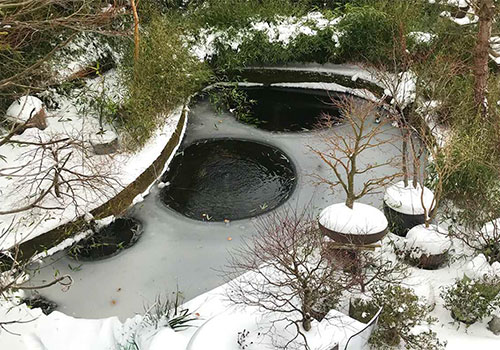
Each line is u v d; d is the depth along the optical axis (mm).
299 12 12180
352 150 6789
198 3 12352
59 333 5496
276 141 9859
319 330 4805
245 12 11930
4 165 7738
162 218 7695
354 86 11555
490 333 5258
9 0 5102
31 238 6688
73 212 7148
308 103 11414
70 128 8719
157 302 5961
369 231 5590
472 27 10219
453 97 8719
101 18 6922
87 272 6668
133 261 6863
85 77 9703
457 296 5414
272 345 4625
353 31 11375
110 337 5457
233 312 5074
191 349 4645
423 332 4957
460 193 7254
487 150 7617
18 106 8281
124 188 7391
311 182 8523
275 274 5781
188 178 8703
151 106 9258
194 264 6797
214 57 11805
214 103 10969
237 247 7078
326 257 5309
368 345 4965
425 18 11242
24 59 8219
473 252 6449
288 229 5918
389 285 5355
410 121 7219
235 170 8930
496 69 9969
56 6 8609
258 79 12109
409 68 9016
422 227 6320
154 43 9727
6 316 5570
